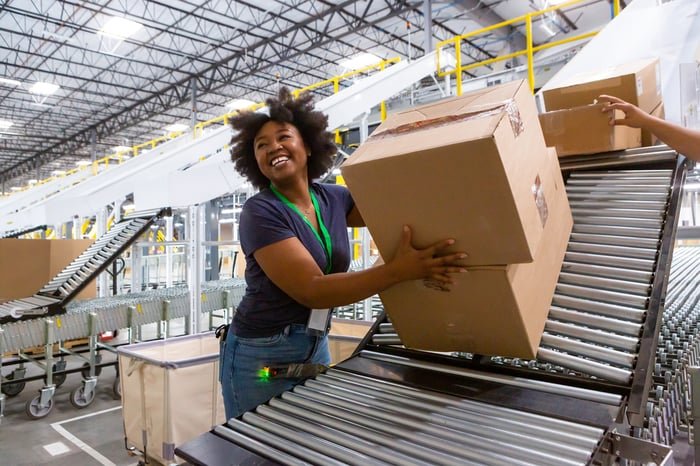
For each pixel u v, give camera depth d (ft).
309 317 4.30
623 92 5.77
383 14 29.60
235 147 4.91
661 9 11.28
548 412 3.11
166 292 15.79
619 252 4.48
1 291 15.83
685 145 4.94
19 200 26.89
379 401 3.58
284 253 3.68
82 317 12.98
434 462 2.74
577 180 5.83
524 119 3.34
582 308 4.12
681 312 6.39
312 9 28.91
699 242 15.37
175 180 12.39
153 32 30.53
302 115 4.81
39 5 26.09
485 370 3.91
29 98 42.04
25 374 15.34
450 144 2.75
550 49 21.75
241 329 4.38
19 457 10.39
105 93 41.55
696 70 7.85
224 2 27.30
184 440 8.42
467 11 26.12
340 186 5.03
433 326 3.91
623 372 3.42
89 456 10.42
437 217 3.10
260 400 4.27
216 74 38.65
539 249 3.59
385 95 15.10
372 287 3.32
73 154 61.62
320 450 3.01
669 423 4.51
